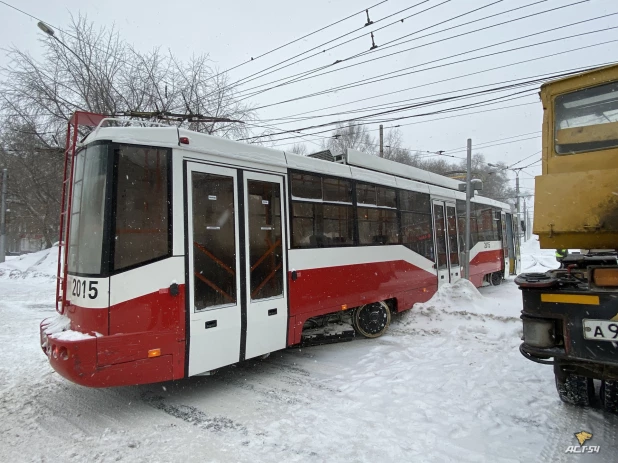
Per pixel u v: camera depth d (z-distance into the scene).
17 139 21.16
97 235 4.07
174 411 4.35
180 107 18.94
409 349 6.48
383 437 3.66
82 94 18.38
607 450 3.38
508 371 5.29
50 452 3.51
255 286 5.17
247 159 5.22
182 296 4.39
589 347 3.16
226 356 4.78
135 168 4.25
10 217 32.22
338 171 6.77
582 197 3.51
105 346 3.90
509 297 11.41
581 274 3.56
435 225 9.55
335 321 7.08
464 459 3.28
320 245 6.24
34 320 9.38
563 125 3.87
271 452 3.46
